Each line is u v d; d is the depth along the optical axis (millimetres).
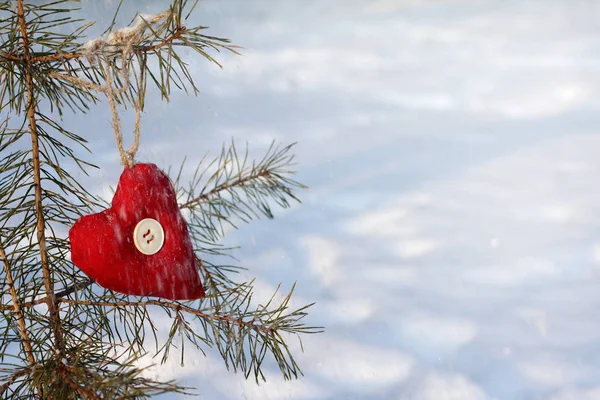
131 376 788
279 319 924
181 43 843
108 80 839
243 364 934
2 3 855
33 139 883
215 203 1191
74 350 855
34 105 876
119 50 847
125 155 855
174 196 867
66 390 816
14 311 889
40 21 863
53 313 880
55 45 864
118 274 844
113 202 857
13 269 906
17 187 895
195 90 880
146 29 868
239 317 926
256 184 1284
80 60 894
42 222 885
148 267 851
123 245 844
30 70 857
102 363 863
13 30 858
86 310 920
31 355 875
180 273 858
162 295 858
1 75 883
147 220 849
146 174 854
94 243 840
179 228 860
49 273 888
